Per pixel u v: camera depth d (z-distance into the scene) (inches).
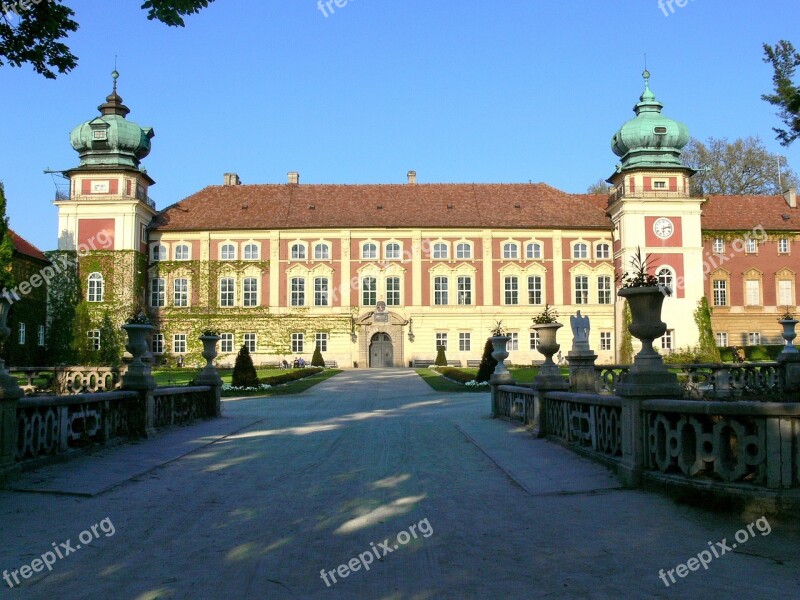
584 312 2578.7
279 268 2593.5
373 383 1619.1
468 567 268.8
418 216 2632.9
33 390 1192.8
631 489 389.7
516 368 2301.9
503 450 544.1
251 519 341.7
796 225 2605.8
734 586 245.3
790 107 572.1
